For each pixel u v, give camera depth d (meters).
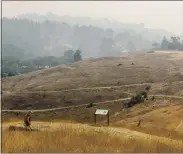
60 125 35.91
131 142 27.06
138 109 144.38
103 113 58.94
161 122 88.88
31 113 180.38
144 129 51.84
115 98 183.25
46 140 24.17
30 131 31.33
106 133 31.77
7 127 32.97
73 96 195.25
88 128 35.03
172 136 48.41
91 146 23.02
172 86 171.88
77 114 170.50
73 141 24.56
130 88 195.88
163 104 143.12
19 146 21.33
